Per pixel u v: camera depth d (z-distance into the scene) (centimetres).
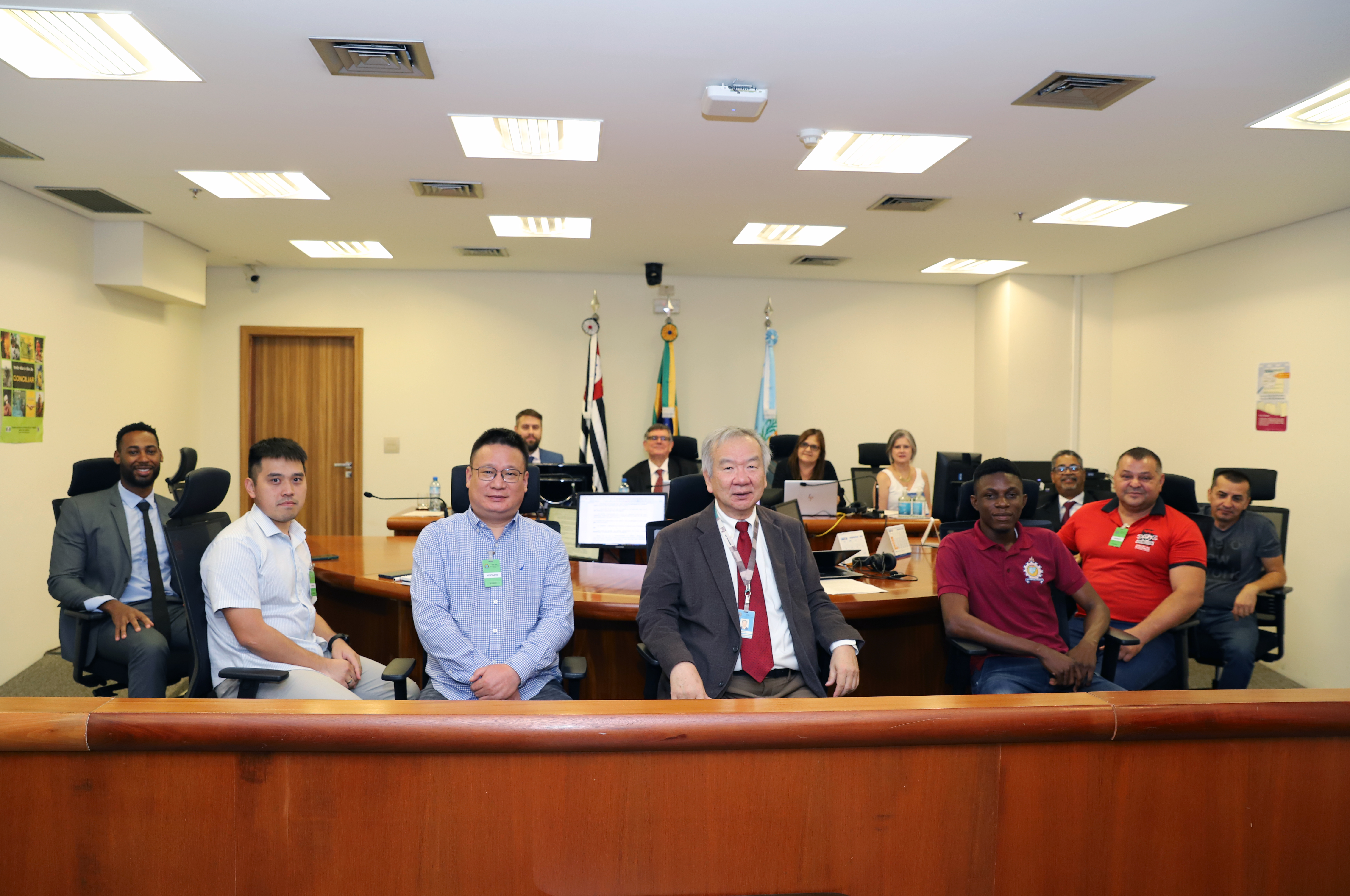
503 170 390
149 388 561
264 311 655
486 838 122
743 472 220
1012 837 127
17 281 417
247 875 120
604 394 677
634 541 324
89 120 323
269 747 117
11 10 237
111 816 119
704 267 649
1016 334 666
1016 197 431
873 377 712
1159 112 307
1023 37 248
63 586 281
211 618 226
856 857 126
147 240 501
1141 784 128
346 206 459
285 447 231
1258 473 396
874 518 443
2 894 119
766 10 234
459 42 254
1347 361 443
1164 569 299
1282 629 352
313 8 233
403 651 304
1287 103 297
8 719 115
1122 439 648
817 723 121
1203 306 556
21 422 419
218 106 308
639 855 123
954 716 123
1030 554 261
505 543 228
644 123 325
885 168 386
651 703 126
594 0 229
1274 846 130
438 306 670
